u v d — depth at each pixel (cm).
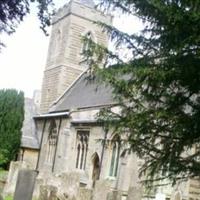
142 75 723
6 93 3309
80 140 2864
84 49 857
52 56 4025
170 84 717
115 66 805
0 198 1623
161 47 744
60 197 1767
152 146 775
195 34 648
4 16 935
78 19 3816
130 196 1243
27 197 977
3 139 3222
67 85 3769
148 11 745
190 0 642
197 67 660
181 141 718
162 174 834
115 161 2381
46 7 1004
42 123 3594
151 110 748
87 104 3012
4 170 3088
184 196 2127
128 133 814
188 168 748
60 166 2989
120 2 794
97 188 1486
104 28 834
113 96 862
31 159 3516
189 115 710
